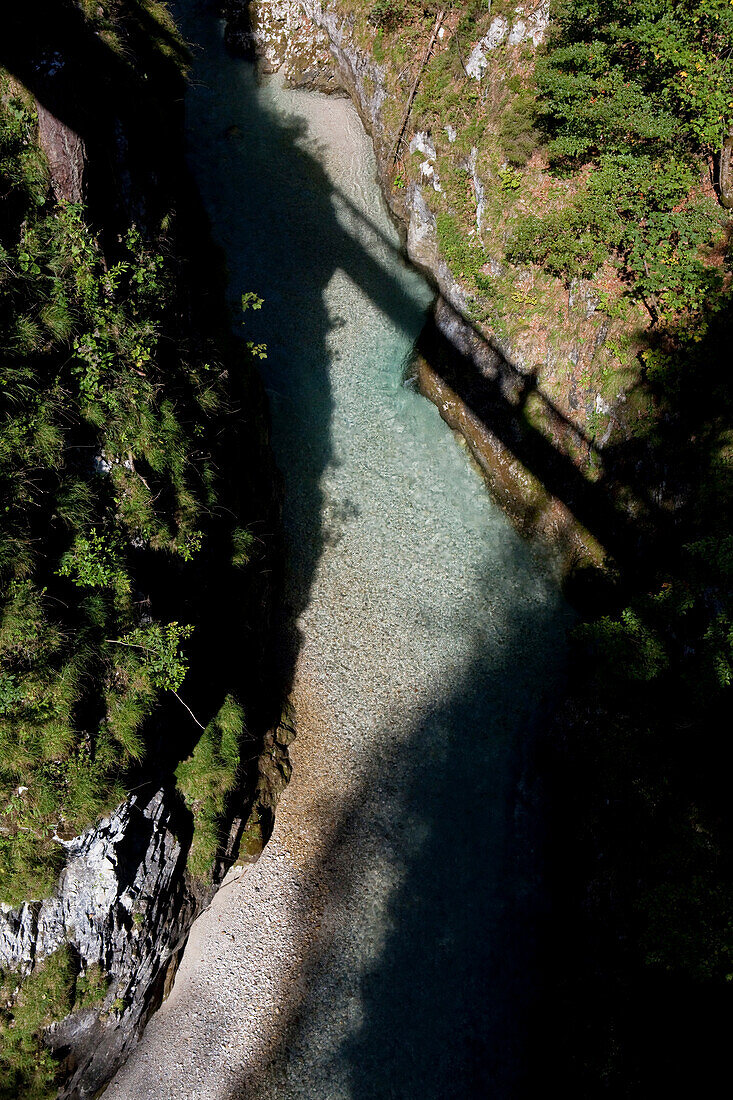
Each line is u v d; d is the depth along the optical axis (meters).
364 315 22.80
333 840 17.70
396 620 19.66
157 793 14.20
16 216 12.68
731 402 15.89
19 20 12.40
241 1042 16.05
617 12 16.80
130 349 13.59
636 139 17.36
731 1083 12.20
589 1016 14.84
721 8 15.68
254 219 23.50
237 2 25.84
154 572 13.98
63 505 12.70
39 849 12.44
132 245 14.05
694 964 12.49
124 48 15.03
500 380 20.05
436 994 16.55
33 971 12.88
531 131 19.05
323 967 16.67
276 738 18.03
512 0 19.55
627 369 17.75
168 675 13.38
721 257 16.73
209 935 16.66
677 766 15.16
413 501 20.83
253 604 17.58
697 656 15.26
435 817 18.00
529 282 19.52
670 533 17.00
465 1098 15.71
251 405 19.16
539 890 17.41
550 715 18.73
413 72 22.33
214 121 24.88
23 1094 13.09
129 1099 15.40
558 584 19.80
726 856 13.55
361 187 24.48
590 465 18.81
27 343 12.56
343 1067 16.00
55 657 12.15
